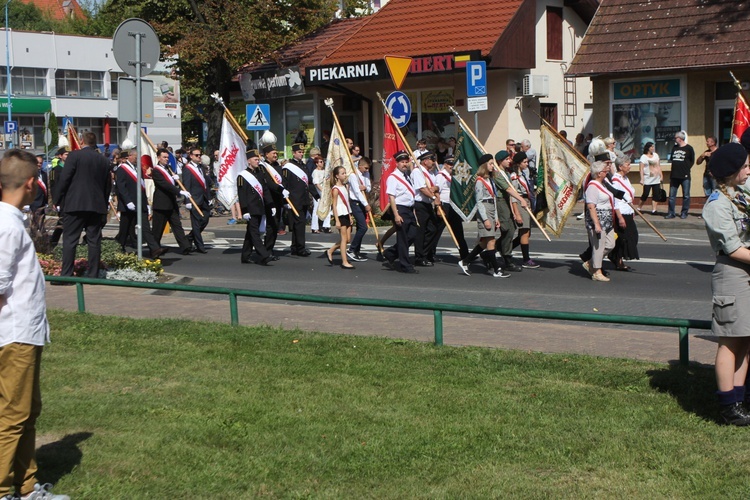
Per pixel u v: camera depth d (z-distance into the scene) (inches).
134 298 462.6
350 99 1250.0
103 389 290.5
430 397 273.7
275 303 468.4
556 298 482.9
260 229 651.5
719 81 973.2
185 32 1234.0
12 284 194.7
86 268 548.4
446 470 217.0
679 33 988.6
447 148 1104.8
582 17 1240.2
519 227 596.7
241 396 279.6
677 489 201.5
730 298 234.8
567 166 592.1
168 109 2410.2
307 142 1278.3
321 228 890.1
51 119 1995.6
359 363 313.7
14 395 194.4
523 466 218.5
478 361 310.5
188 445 237.8
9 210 193.8
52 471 220.4
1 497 194.4
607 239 538.0
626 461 218.8
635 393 271.0
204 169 844.6
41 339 199.2
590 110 1285.7
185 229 931.3
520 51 1108.5
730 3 981.8
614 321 287.6
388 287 531.2
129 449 234.8
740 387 244.2
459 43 1125.7
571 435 237.0
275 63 1315.2
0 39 2418.8
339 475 215.9
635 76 1011.9
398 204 595.5
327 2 1583.4
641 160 909.2
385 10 1270.9
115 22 1376.7
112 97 2669.8
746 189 239.0
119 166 657.6
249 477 216.1
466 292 508.7
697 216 886.4
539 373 294.7
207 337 356.2
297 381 295.3
